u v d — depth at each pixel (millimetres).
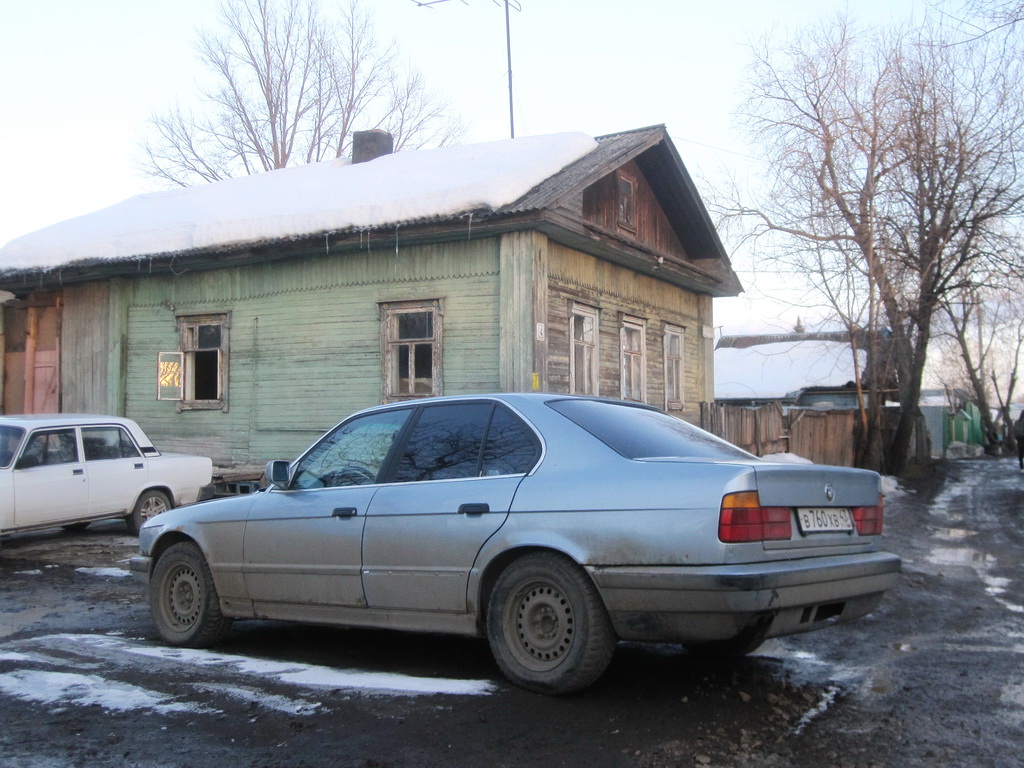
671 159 16656
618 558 4590
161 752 4113
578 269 14773
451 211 12805
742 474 4504
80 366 16828
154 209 18109
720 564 4395
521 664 4891
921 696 5008
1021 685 5258
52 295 17234
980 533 13164
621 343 16156
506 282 13078
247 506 6078
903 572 9617
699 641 4492
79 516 10859
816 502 4863
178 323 15922
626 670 5441
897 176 21016
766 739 4254
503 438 5293
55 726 4453
